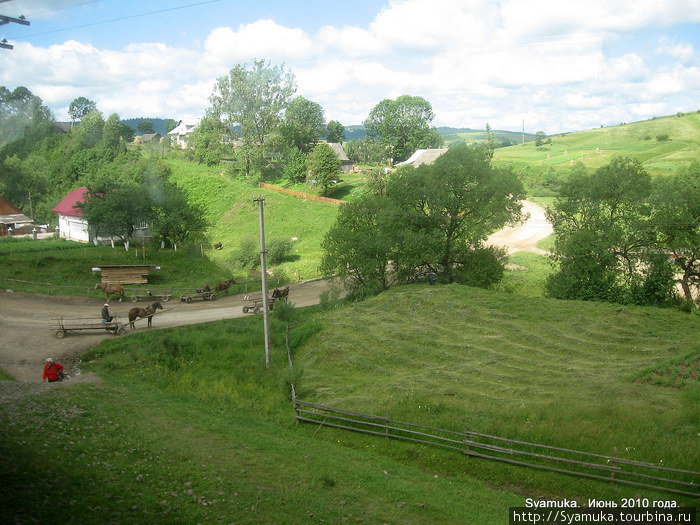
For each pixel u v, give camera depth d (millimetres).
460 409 20188
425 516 13570
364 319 33312
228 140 112000
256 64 102500
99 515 11055
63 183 79188
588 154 128125
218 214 81438
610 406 19094
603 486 15062
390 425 19547
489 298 35219
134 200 56250
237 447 17109
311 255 60438
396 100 134375
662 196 36344
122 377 24266
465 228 42031
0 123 75812
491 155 43344
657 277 35469
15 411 16812
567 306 33250
